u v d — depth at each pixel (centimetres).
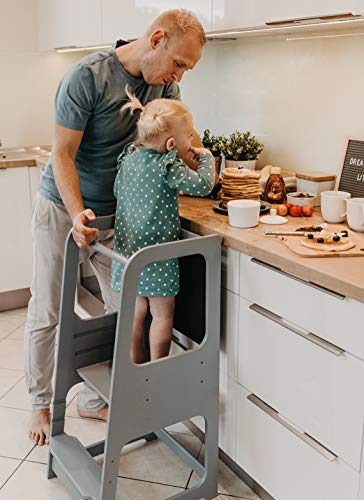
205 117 285
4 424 234
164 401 173
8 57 354
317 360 152
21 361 284
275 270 161
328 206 187
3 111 361
